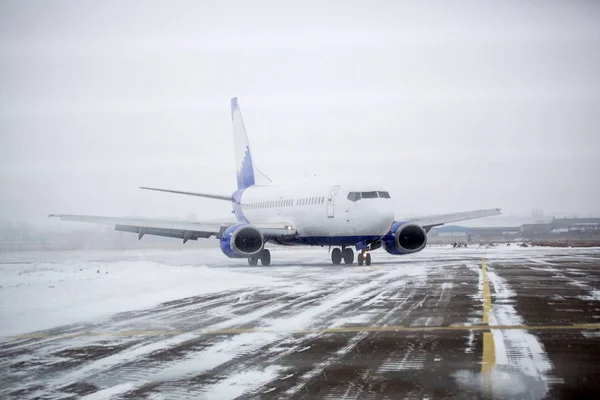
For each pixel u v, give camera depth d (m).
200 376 9.09
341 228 33.41
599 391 7.87
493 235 135.75
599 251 51.34
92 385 8.70
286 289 20.66
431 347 10.71
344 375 8.95
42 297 18.61
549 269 28.58
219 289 20.98
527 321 13.29
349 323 13.38
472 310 15.08
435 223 36.12
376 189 32.97
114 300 18.16
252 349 10.89
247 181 47.34
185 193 45.28
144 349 11.09
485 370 9.02
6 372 9.54
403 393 7.97
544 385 8.19
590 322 13.07
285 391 8.20
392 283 22.20
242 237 34.84
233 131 49.72
